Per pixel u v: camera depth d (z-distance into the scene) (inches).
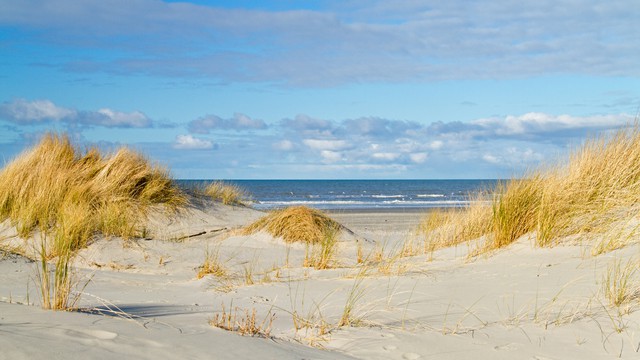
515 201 305.9
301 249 406.6
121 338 114.7
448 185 3973.9
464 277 240.1
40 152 484.4
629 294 183.0
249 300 225.9
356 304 202.1
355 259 357.7
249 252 391.9
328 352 139.1
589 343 147.1
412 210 1081.4
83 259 342.0
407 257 324.8
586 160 321.7
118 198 460.4
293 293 236.2
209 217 511.8
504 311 182.4
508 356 137.3
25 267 294.5
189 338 125.3
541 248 271.6
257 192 2480.3
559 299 189.3
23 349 97.0
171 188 524.1
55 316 134.0
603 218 281.3
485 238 328.5
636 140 331.0
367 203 1577.3
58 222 382.6
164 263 349.4
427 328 164.6
